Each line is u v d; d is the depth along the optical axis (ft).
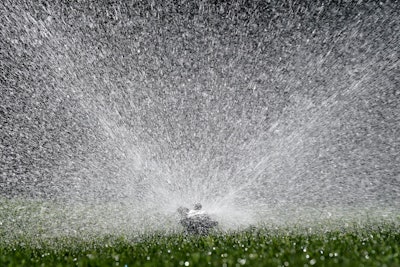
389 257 23.00
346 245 27.58
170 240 33.68
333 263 21.89
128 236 38.70
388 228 38.70
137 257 25.77
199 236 34.65
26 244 35.50
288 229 39.40
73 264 25.16
